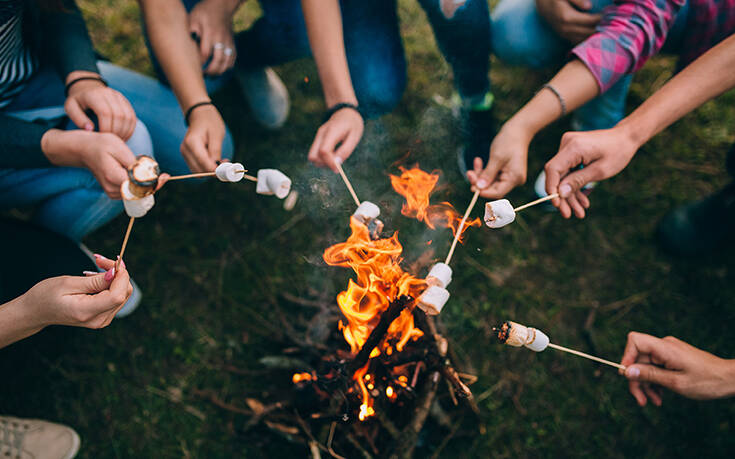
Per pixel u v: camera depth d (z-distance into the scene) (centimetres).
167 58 98
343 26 111
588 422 112
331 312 108
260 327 117
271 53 116
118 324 117
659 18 91
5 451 100
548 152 130
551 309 120
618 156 87
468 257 122
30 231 99
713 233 117
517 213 126
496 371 115
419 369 97
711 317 119
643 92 135
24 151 88
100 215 106
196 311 118
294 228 125
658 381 87
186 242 123
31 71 99
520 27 113
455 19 108
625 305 120
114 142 86
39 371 113
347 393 90
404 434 94
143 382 113
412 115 134
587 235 125
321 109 135
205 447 109
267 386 112
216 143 96
